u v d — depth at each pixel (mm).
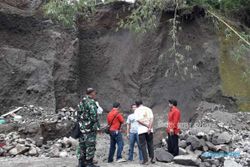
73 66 22609
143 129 10781
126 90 22922
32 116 18656
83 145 9516
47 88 20750
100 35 24641
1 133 14953
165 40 22688
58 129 16500
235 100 19469
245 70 20531
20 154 12766
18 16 21953
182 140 12984
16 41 21656
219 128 16141
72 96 22094
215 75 20547
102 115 22422
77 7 17125
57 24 22734
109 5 24594
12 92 19938
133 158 12359
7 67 20297
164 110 21266
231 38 21359
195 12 21688
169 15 22344
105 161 11609
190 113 20422
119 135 11266
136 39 23391
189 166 11086
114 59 23969
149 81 22500
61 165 10438
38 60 21516
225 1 22547
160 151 11688
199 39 21703
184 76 21453
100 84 23578
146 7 15688
